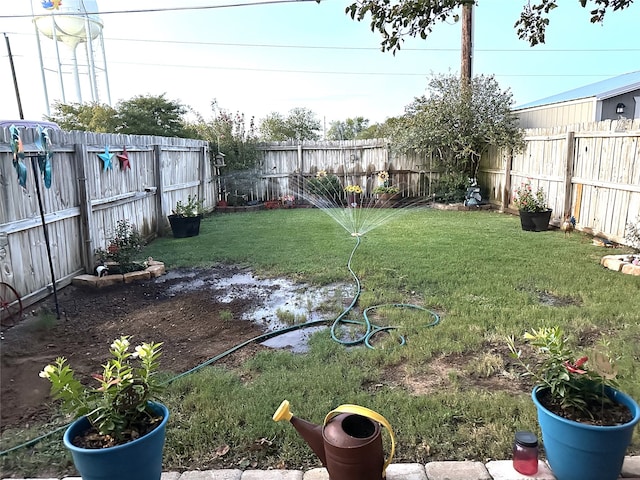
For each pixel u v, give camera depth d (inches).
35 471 77.1
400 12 104.3
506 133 373.1
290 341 131.8
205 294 178.4
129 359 120.8
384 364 113.0
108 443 63.1
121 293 181.6
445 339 124.3
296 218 373.1
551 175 317.1
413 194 466.9
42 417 94.7
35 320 149.2
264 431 83.7
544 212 288.8
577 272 189.3
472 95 402.0
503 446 78.1
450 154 430.0
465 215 377.4
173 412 92.3
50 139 172.7
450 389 99.7
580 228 282.5
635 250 224.4
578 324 132.6
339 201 462.9
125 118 523.8
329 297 169.3
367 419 67.9
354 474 62.6
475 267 200.5
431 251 234.7
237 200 445.7
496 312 143.8
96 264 207.5
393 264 209.5
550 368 72.7
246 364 114.1
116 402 65.9
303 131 916.0
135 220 268.1
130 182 261.4
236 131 455.8
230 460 77.2
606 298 155.7
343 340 129.5
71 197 193.2
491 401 92.5
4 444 84.2
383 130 589.0
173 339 135.1
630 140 235.3
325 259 224.2
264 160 468.1
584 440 64.1
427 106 416.2
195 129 523.2
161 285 192.2
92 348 129.5
